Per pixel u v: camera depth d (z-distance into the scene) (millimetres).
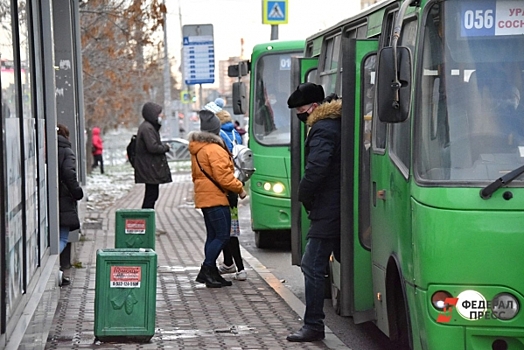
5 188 5945
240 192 12086
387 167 8055
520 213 6754
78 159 17359
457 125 7090
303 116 9172
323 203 8906
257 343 9094
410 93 7109
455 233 6781
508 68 7141
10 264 6242
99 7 21828
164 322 10125
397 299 8086
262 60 17312
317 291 9070
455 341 6793
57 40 15141
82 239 18031
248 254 15953
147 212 13281
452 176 6965
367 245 8867
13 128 6633
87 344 8922
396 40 6992
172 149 60062
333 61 11648
